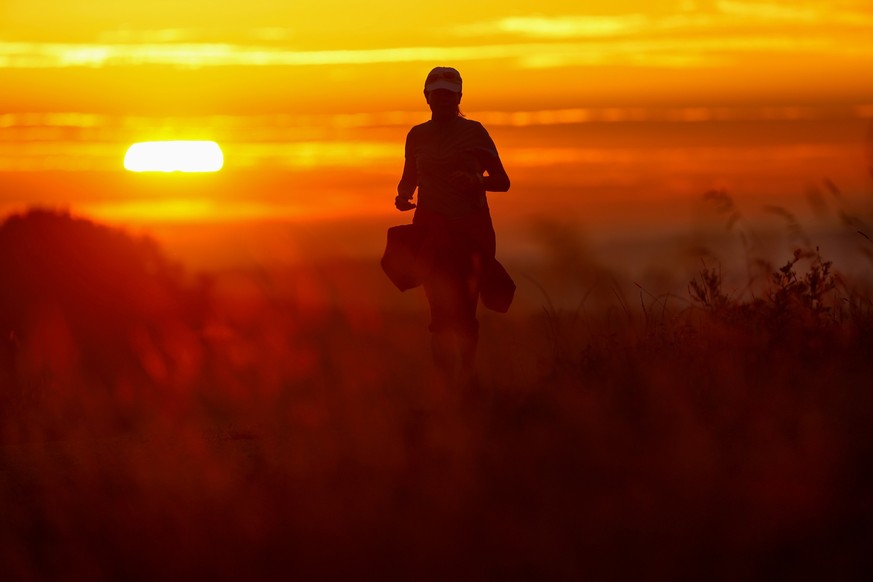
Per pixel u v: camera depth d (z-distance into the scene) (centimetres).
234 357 4684
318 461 1872
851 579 1361
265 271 4547
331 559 1488
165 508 1688
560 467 1728
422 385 2419
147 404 3694
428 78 2580
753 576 1372
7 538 1611
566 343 2391
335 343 3816
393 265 2598
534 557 1437
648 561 1406
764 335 2206
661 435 1759
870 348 2162
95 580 1468
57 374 4438
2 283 6575
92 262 6806
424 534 1515
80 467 2014
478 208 2575
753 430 1778
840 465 1605
